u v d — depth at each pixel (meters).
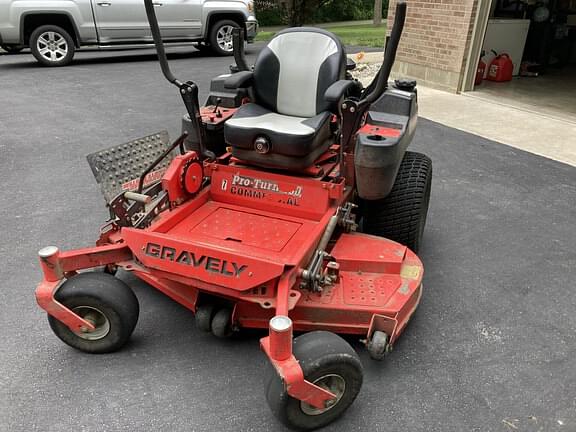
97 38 10.21
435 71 8.60
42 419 2.21
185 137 3.16
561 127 6.59
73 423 2.20
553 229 3.98
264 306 2.26
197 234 2.73
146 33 10.59
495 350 2.68
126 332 2.48
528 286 3.24
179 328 2.80
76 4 9.81
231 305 2.54
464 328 2.84
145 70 9.73
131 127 6.20
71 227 3.83
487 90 8.52
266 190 2.98
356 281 2.60
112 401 2.31
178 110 6.95
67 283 2.41
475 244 3.73
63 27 10.15
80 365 2.52
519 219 4.13
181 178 2.90
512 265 3.47
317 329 2.46
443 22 8.20
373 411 2.29
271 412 2.26
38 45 9.88
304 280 2.38
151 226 2.66
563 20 10.32
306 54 3.24
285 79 3.28
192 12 10.88
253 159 2.96
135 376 2.46
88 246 3.57
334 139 3.26
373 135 2.85
